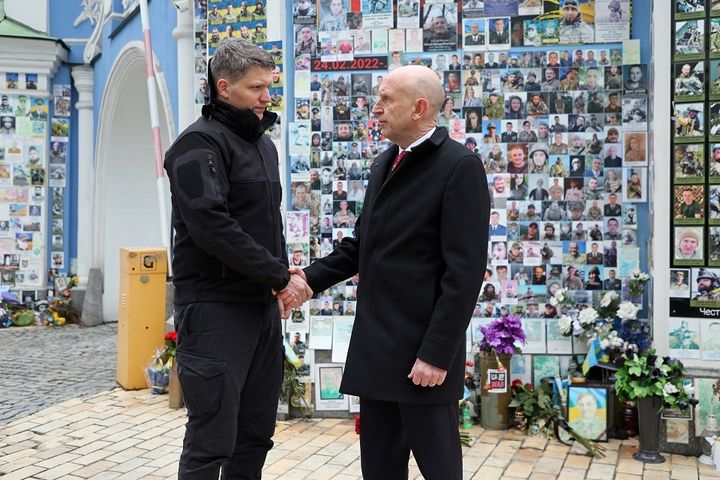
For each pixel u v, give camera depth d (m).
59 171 12.05
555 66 5.27
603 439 4.74
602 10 5.21
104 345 9.34
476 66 5.34
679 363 4.50
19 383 6.86
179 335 2.94
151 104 6.82
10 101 11.61
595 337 5.05
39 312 11.58
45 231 11.81
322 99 5.45
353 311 5.41
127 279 6.46
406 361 2.71
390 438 2.88
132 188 11.81
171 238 6.62
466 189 2.66
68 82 12.09
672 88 4.62
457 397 2.75
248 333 2.90
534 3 5.28
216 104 2.92
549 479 4.09
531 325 5.28
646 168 5.16
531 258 5.30
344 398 5.35
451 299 2.59
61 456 4.60
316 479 4.11
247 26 5.52
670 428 4.54
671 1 4.62
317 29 5.45
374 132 5.42
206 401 2.81
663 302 4.64
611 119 5.22
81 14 12.07
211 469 2.83
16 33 11.52
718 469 4.23
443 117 5.38
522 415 5.00
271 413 3.15
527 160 5.31
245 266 2.72
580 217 5.26
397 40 5.39
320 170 5.46
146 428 5.23
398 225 2.77
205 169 2.74
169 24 8.29
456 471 2.71
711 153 4.55
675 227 4.62
